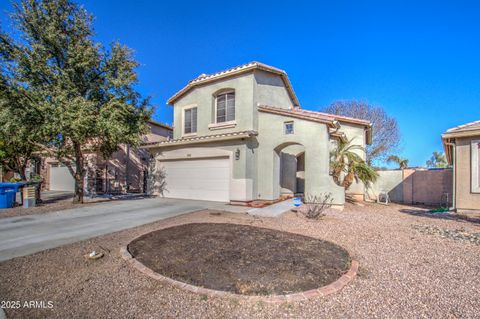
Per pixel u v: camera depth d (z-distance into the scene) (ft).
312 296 12.56
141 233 24.68
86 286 13.75
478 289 13.70
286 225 28.35
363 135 61.05
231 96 51.06
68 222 29.91
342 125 62.13
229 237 22.81
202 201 48.39
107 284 13.99
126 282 14.23
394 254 19.22
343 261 17.26
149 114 48.55
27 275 15.10
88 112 38.78
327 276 14.83
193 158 51.44
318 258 17.74
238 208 39.88
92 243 21.40
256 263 16.66
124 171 71.61
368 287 13.82
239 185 43.68
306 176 41.93
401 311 11.55
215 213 35.27
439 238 23.95
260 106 47.39
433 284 14.25
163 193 56.39
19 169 57.52
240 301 12.15
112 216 33.65
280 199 49.57
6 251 19.34
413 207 50.39
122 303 12.10
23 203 43.06
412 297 12.78
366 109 101.55
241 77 48.39
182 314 11.25
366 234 25.14
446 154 49.11
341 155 47.98
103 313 11.30
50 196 61.82
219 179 47.75
